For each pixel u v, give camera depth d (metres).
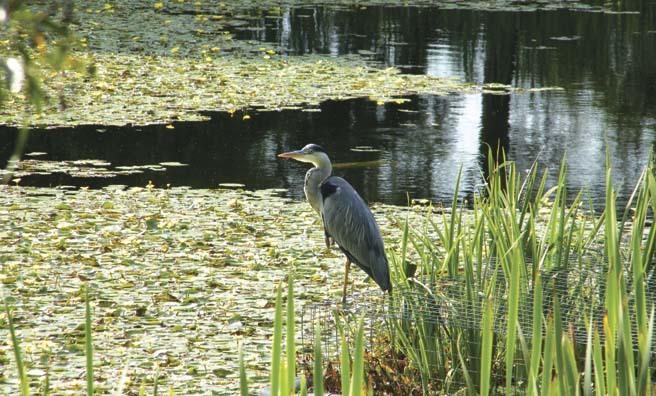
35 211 13.06
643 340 3.96
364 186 15.70
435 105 22.16
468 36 32.03
